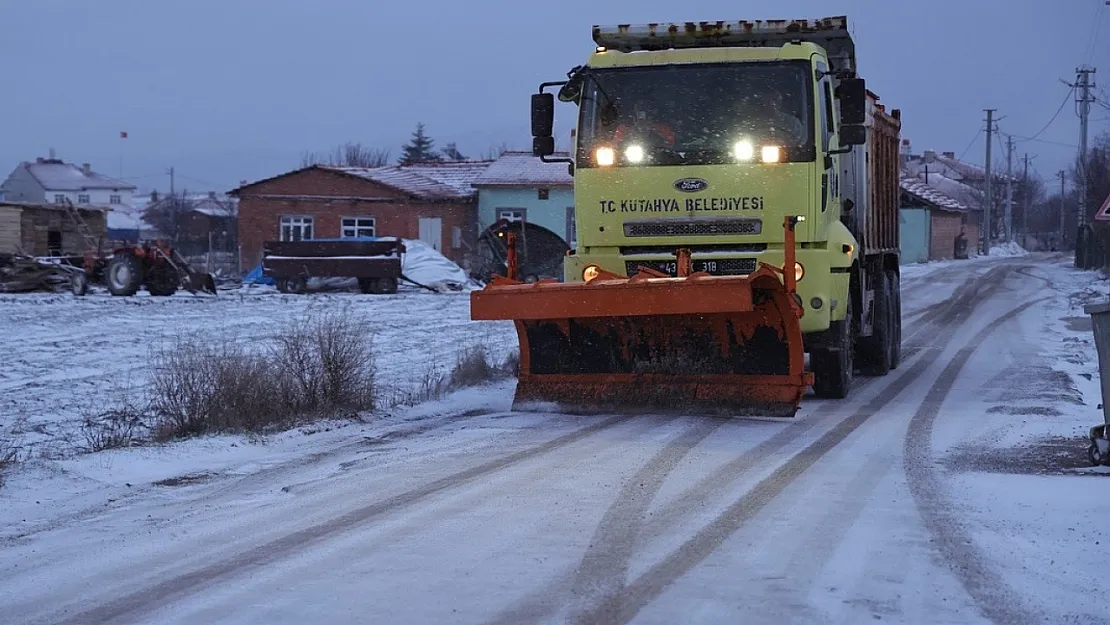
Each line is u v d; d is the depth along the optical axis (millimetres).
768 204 11656
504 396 13938
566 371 11891
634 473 8562
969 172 123062
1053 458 9211
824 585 5719
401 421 12000
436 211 54344
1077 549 6398
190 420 11242
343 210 54500
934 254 70438
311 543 6684
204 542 6832
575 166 12133
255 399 11672
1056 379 14773
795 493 7871
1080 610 5355
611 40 13180
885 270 16484
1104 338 9016
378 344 21797
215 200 98812
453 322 27188
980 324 25203
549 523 7047
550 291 11023
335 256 39625
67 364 18062
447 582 5820
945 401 12852
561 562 6172
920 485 8148
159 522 7484
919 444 9906
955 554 6289
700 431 10422
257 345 20609
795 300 10734
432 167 62781
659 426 10703
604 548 6453
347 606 5449
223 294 38000
